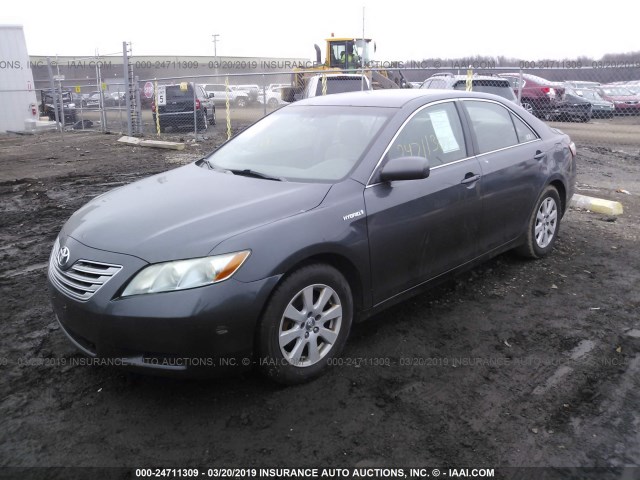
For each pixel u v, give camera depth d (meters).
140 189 3.94
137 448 2.77
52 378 3.38
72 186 9.19
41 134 18.94
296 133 4.35
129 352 2.97
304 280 3.19
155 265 2.93
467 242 4.35
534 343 3.82
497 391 3.25
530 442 2.81
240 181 3.83
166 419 2.99
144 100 23.62
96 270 3.04
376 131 3.96
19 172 10.70
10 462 2.66
